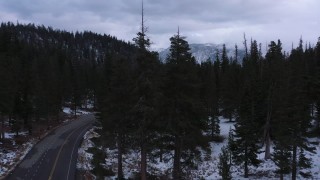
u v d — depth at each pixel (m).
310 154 44.44
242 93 60.66
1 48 93.25
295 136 34.28
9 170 38.12
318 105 53.12
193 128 24.67
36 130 66.19
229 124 68.62
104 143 37.84
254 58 79.12
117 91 31.58
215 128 60.56
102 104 38.97
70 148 51.34
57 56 132.75
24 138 56.78
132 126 28.20
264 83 54.53
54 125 74.12
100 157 44.66
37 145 53.06
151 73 23.84
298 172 40.28
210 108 60.53
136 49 23.89
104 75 62.91
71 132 66.00
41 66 94.50
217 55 98.50
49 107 73.81
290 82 44.69
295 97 35.47
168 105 24.33
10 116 62.88
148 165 42.16
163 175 38.06
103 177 36.97
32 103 70.88
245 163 40.72
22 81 63.69
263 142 51.88
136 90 24.16
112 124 34.06
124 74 31.16
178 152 25.67
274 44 64.81
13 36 116.75
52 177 36.31
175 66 23.72
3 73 49.44
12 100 52.00
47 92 72.56
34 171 38.38
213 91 64.50
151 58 23.73
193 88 24.36
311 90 52.62
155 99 23.58
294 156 35.41
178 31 24.03
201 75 74.44
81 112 99.50
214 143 56.81
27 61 92.88
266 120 49.88
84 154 48.06
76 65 128.25
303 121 34.22
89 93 108.62
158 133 26.19
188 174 35.47
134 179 36.09
